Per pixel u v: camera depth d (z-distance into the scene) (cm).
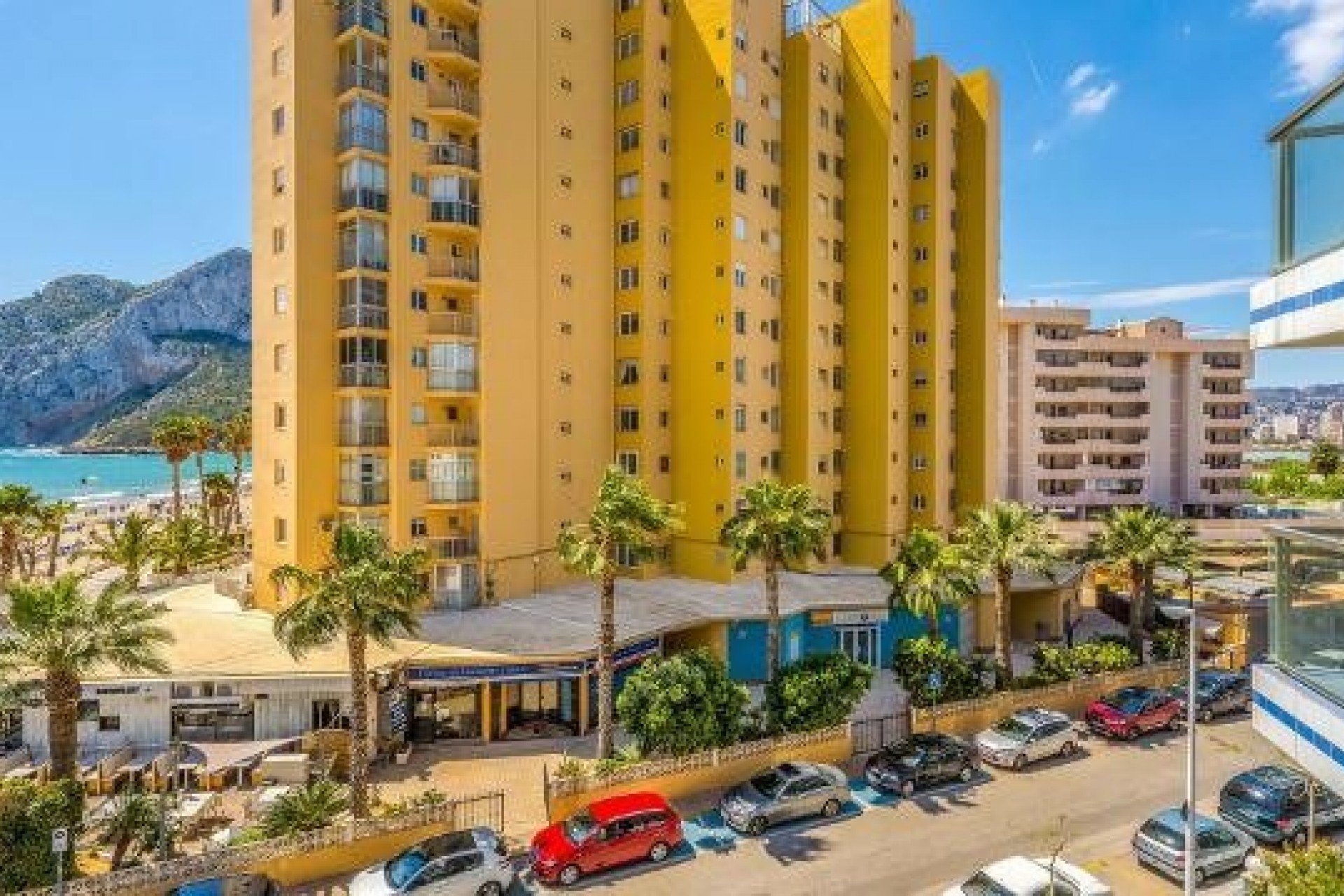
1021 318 7356
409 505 3584
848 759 2770
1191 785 1609
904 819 2367
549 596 3875
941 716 2964
